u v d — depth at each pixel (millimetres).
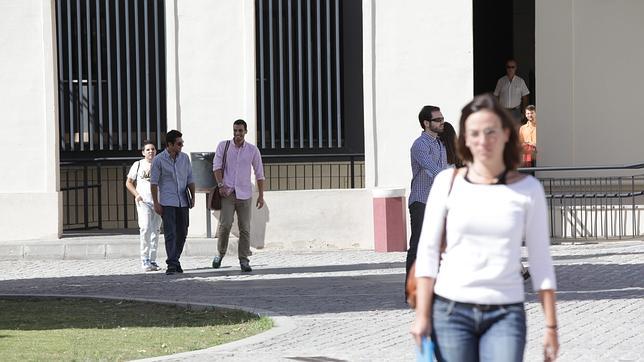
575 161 48688
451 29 44062
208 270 37531
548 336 12758
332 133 44844
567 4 48750
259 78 44406
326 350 22375
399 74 44031
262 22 44344
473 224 12680
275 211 43219
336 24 44688
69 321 27234
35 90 43438
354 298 30250
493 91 51375
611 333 23906
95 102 44375
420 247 12922
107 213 45094
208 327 26062
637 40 48312
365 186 44281
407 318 26656
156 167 36562
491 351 12500
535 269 12805
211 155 41562
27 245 41406
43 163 43312
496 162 12820
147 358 21500
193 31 43594
